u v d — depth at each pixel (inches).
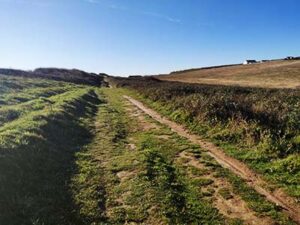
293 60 4815.5
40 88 1631.4
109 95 1889.8
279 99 933.2
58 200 403.9
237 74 3897.6
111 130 820.0
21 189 408.2
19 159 474.9
